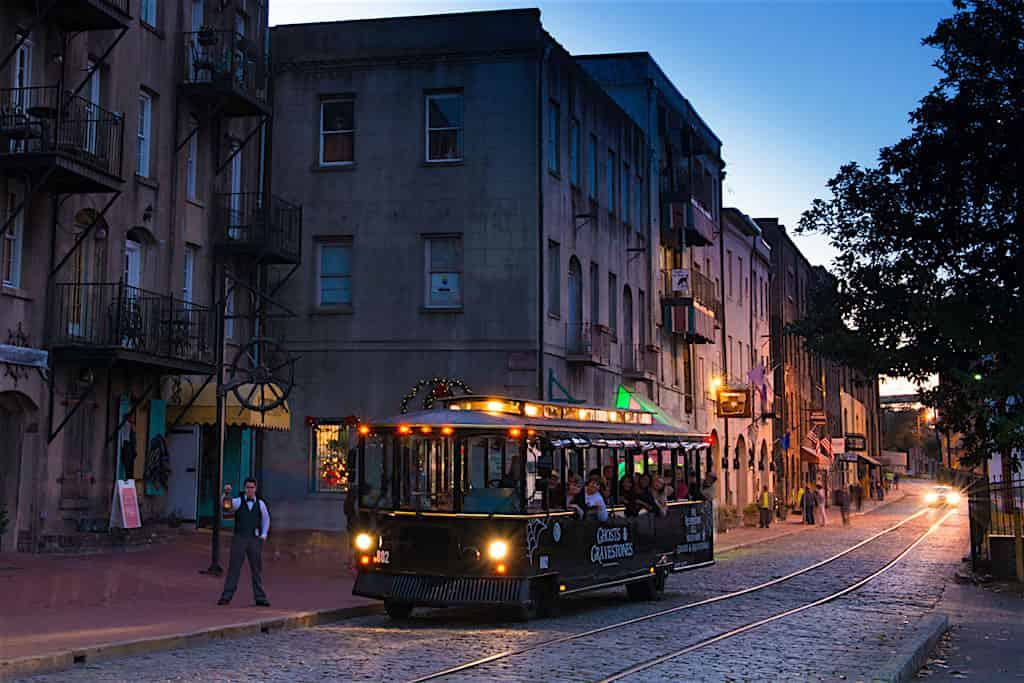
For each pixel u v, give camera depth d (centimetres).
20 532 2161
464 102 3153
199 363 2492
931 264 2275
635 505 1952
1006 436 1961
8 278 2136
